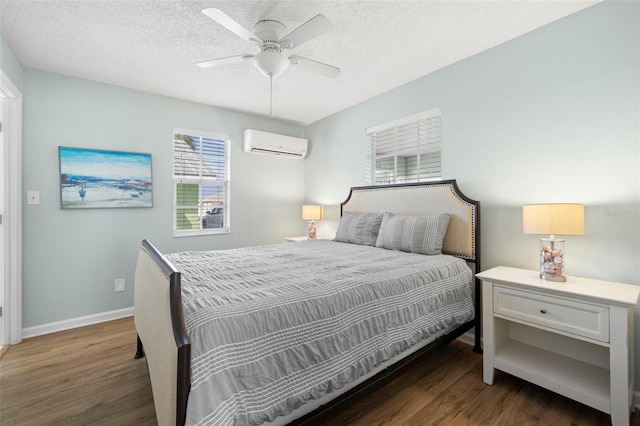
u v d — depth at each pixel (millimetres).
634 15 1751
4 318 2424
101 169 2947
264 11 1896
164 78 2887
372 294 1530
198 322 1030
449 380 1953
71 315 2811
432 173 2924
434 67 2732
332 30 2123
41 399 1733
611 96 1831
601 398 1495
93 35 2154
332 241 3377
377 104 3412
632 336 1652
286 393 1111
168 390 948
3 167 2441
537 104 2152
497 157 2375
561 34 2031
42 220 2674
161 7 1855
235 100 3525
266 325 1131
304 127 4656
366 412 1625
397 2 1836
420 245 2475
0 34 2127
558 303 1623
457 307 2064
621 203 1795
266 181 4242
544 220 1779
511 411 1640
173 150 3420
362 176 3648
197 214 3693
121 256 3078
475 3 1859
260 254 2428
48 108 2693
